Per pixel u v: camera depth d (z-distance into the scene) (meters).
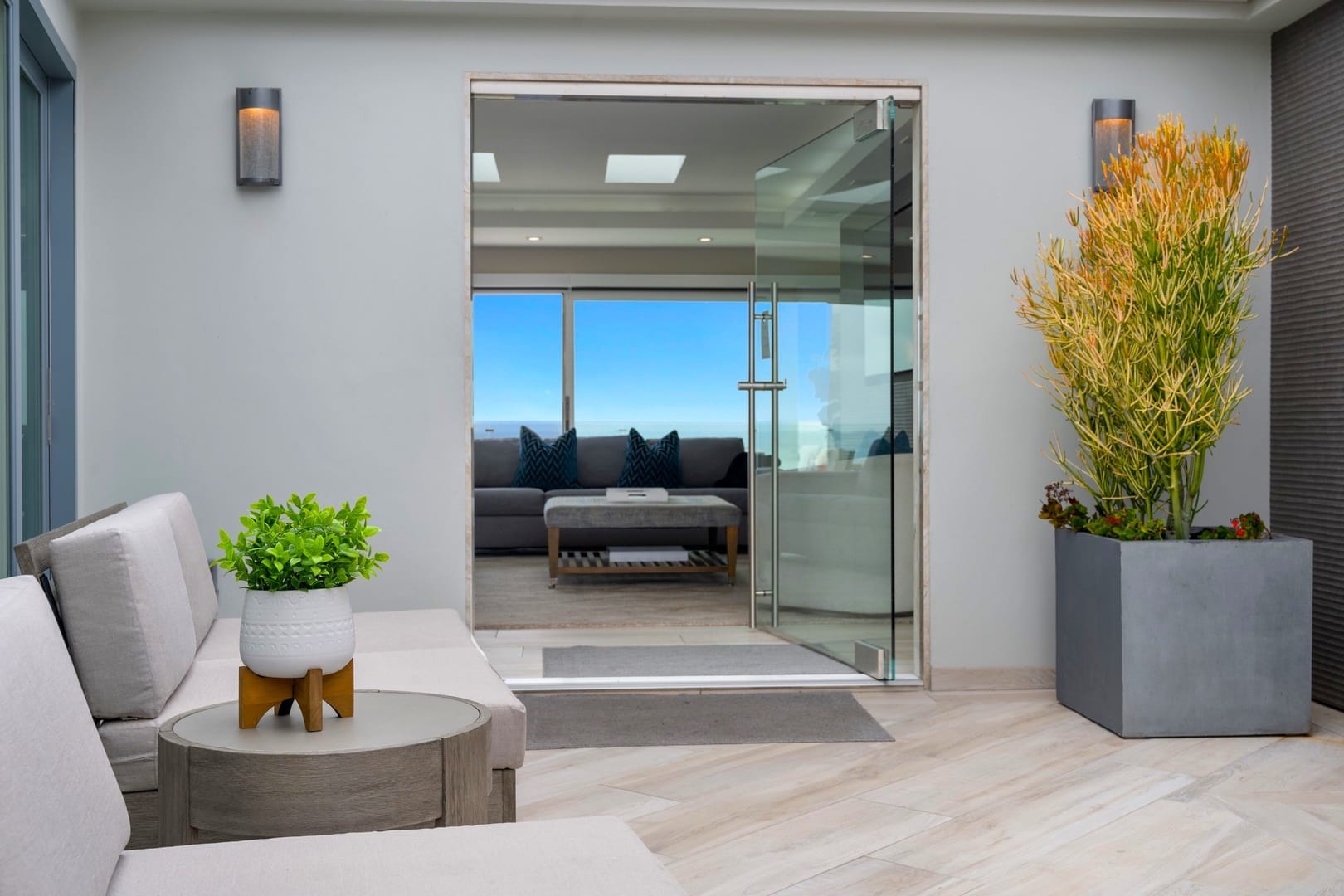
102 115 3.89
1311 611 3.62
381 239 4.02
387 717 2.01
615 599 6.28
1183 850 2.60
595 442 9.09
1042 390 4.23
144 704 2.24
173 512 2.98
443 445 4.05
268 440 3.98
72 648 2.20
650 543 8.32
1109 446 3.81
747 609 5.93
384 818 1.80
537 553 8.36
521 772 3.22
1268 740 3.55
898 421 5.45
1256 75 4.30
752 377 5.39
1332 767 3.26
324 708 2.11
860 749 3.44
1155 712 3.56
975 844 2.64
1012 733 3.63
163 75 3.92
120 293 3.90
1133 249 3.60
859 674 4.37
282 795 1.76
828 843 2.65
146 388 3.92
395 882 1.42
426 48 4.03
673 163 7.15
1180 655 3.56
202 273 3.95
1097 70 4.24
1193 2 4.07
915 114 4.26
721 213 8.42
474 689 2.47
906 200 5.96
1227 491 4.32
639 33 4.09
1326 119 3.98
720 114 5.98
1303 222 4.12
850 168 4.49
